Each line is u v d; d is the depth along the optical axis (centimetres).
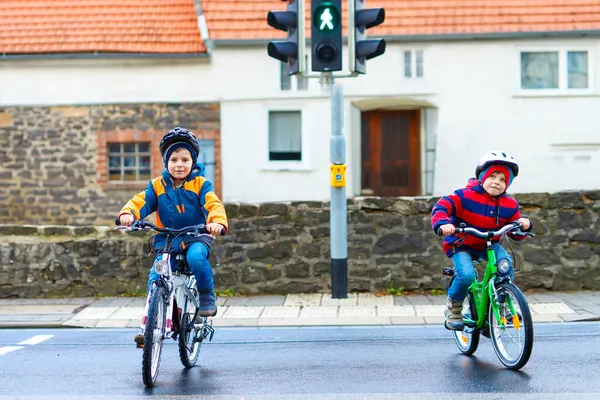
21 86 2553
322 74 1386
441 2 2578
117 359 1012
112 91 2544
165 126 2536
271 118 2547
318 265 1541
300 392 802
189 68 2536
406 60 2534
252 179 2534
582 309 1328
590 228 1528
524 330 849
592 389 787
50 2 2684
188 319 906
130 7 2670
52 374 921
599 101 2533
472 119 2534
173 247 877
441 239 1533
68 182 2547
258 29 2527
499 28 2516
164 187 888
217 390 819
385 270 1536
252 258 1541
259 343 1109
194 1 2581
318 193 2528
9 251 1550
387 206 1537
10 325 1297
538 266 1527
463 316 952
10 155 2555
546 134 2536
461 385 816
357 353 1016
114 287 1554
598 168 2534
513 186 2534
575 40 2527
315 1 1326
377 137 2578
